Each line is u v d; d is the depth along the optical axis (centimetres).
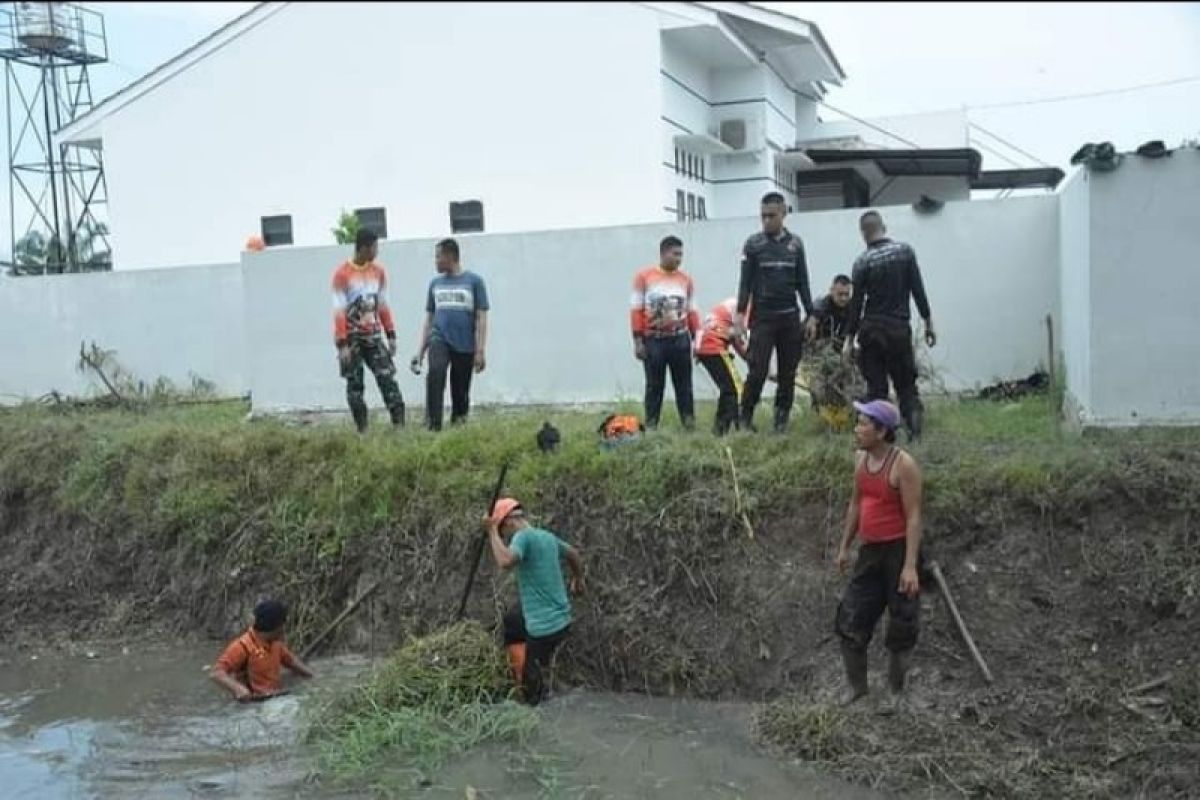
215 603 1002
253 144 2098
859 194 2522
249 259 1380
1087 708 683
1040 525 780
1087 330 910
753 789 654
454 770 690
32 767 724
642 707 789
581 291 1305
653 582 847
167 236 2162
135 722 802
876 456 703
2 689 900
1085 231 916
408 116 1994
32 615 1059
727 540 842
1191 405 880
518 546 784
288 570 977
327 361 1369
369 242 1074
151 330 1583
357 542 960
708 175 2122
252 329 1383
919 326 1225
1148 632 718
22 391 1619
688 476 874
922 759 661
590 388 1309
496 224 1942
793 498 845
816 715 712
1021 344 1205
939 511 796
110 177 2188
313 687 842
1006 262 1205
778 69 2233
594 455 915
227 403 1509
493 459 956
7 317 1619
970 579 772
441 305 1066
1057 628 735
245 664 846
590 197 1883
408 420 1197
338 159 2050
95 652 983
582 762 697
